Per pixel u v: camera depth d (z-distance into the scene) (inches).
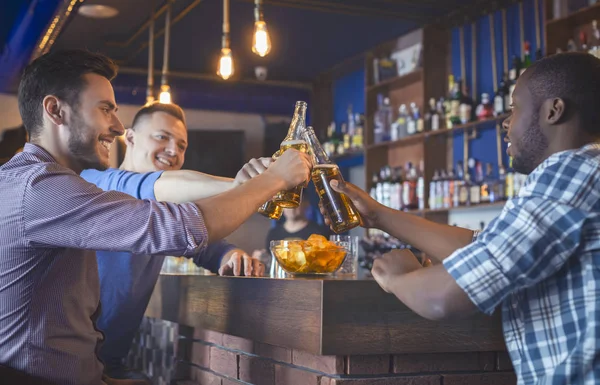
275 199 64.3
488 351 60.5
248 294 67.1
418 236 57.6
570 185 45.6
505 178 169.5
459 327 58.7
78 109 62.0
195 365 82.6
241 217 57.5
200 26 203.0
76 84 61.9
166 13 183.3
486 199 174.6
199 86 258.2
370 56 228.2
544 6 155.6
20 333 57.1
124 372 87.0
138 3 183.3
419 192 199.2
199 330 82.8
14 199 55.7
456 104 187.0
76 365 59.9
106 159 65.0
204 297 77.2
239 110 263.3
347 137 240.8
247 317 67.2
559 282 46.5
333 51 229.8
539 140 49.3
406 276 49.6
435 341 57.9
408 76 209.8
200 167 265.0
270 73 257.9
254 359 68.4
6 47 224.8
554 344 46.4
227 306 71.6
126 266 86.4
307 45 223.0
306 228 216.1
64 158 63.1
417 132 202.5
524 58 168.4
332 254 65.0
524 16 177.6
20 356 57.2
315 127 268.8
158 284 92.0
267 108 266.2
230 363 73.4
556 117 48.1
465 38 198.5
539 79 49.0
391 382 56.4
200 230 55.0
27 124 63.4
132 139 100.2
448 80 203.9
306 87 269.7
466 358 59.9
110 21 199.9
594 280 44.7
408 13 193.9
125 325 88.4
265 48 119.8
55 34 197.6
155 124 97.7
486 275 44.8
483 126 181.2
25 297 57.0
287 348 63.2
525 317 47.9
